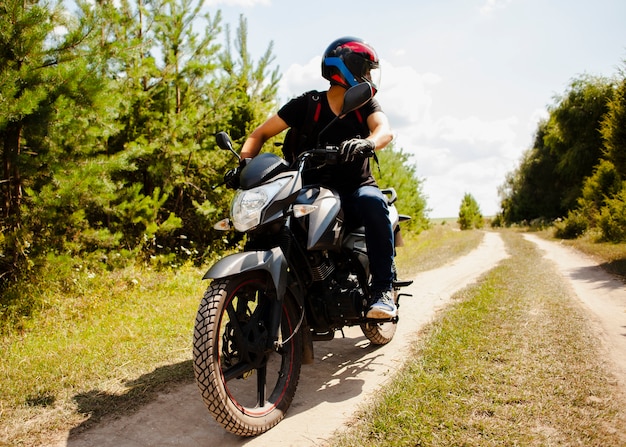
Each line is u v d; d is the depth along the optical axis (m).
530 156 47.78
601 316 5.24
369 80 3.40
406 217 4.33
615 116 14.45
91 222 8.17
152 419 2.95
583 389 3.07
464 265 10.12
